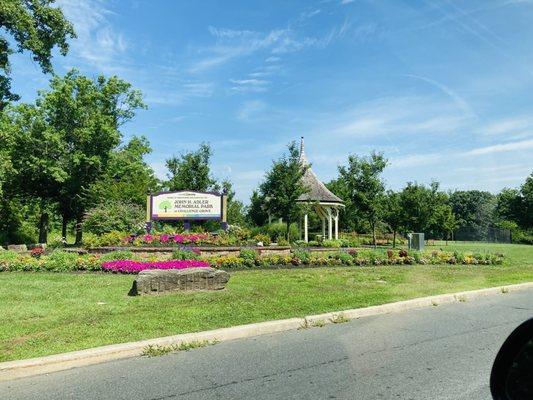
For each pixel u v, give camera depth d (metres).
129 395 4.81
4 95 26.25
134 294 10.02
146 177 36.81
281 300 9.53
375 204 32.19
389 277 13.98
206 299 9.54
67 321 7.54
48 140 33.75
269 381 5.21
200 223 24.83
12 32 24.69
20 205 37.09
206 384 5.12
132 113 40.00
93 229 22.39
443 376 5.39
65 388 5.03
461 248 34.50
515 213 69.44
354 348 6.54
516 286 12.57
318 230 43.47
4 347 6.12
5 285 11.01
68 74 36.84
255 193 36.97
